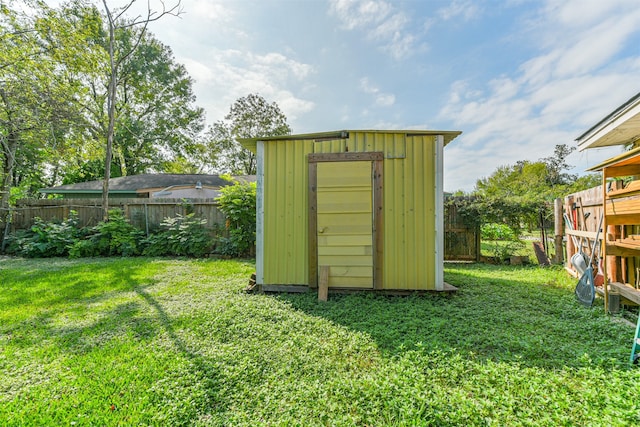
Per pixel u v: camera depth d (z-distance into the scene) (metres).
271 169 4.51
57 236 7.77
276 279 4.45
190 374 2.16
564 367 2.12
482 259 7.28
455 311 3.40
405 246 4.21
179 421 1.72
